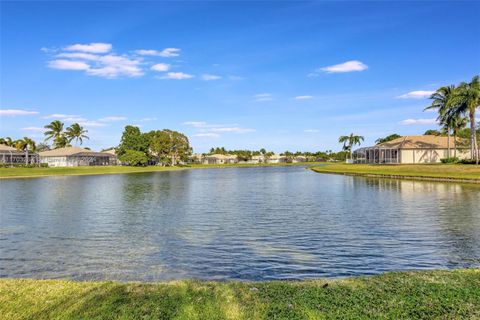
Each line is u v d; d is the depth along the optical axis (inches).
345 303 298.4
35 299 312.3
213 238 704.4
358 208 1077.8
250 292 328.8
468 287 334.3
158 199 1369.3
